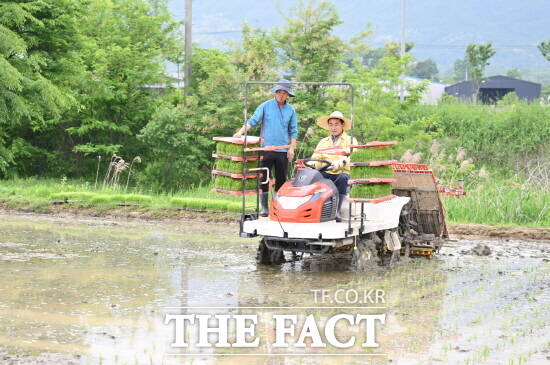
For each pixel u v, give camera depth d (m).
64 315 29.14
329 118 41.94
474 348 25.41
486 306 31.45
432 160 76.38
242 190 40.12
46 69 90.62
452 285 35.91
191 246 47.06
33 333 26.61
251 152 40.41
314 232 37.69
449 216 62.06
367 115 79.88
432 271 39.81
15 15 82.12
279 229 38.56
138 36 101.25
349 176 40.88
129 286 34.62
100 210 62.47
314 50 89.56
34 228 53.88
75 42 93.44
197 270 39.00
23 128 101.31
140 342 25.80
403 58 82.50
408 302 32.06
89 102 96.56
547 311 30.70
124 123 97.19
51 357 23.94
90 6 100.25
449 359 24.16
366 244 40.03
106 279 36.09
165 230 54.47
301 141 86.69
